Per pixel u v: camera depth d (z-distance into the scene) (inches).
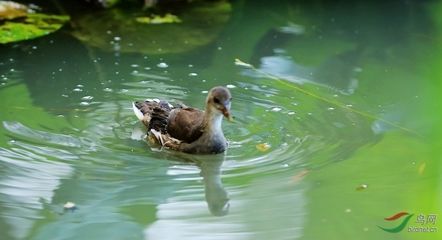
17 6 676.1
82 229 374.9
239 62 593.9
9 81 554.3
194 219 383.2
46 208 394.0
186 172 436.1
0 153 447.5
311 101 530.0
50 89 541.3
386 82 564.7
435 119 265.7
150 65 587.5
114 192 410.6
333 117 505.4
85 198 404.2
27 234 369.7
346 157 449.1
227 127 490.0
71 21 673.6
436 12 724.0
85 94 533.3
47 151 452.1
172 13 703.7
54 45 623.2
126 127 488.1
